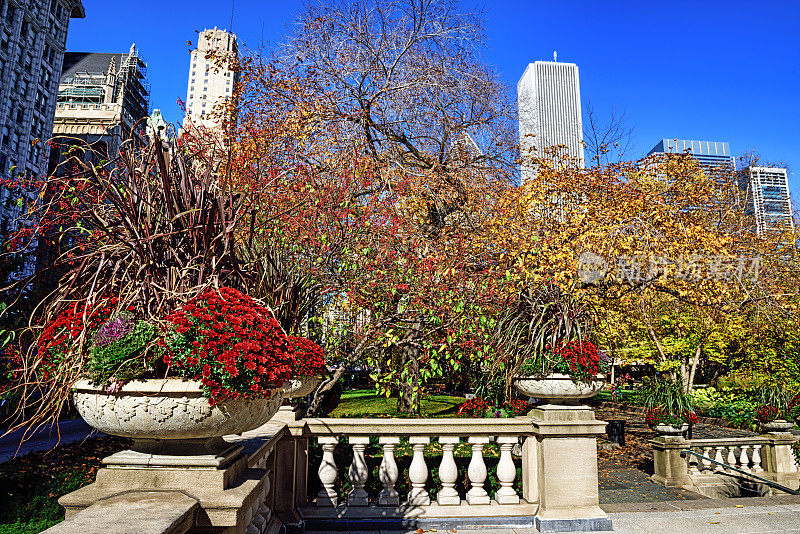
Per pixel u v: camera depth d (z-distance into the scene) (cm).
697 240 1045
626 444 1488
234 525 246
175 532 215
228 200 346
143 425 253
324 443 504
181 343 256
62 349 273
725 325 1698
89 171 333
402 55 1296
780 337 1623
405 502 505
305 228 771
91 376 251
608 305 1078
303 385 460
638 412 2166
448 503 504
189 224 320
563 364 507
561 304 563
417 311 855
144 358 258
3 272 602
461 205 1197
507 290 820
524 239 1005
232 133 898
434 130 1327
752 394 1909
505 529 489
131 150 324
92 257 308
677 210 1121
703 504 579
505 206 1134
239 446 306
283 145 955
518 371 546
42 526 489
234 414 262
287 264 579
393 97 1260
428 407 1597
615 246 982
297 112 1055
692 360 2056
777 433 1059
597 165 1198
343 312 848
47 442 1073
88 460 712
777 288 1332
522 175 1473
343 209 847
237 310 278
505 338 605
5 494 542
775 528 491
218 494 254
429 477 624
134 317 277
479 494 511
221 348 257
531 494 513
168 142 333
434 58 1316
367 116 1221
